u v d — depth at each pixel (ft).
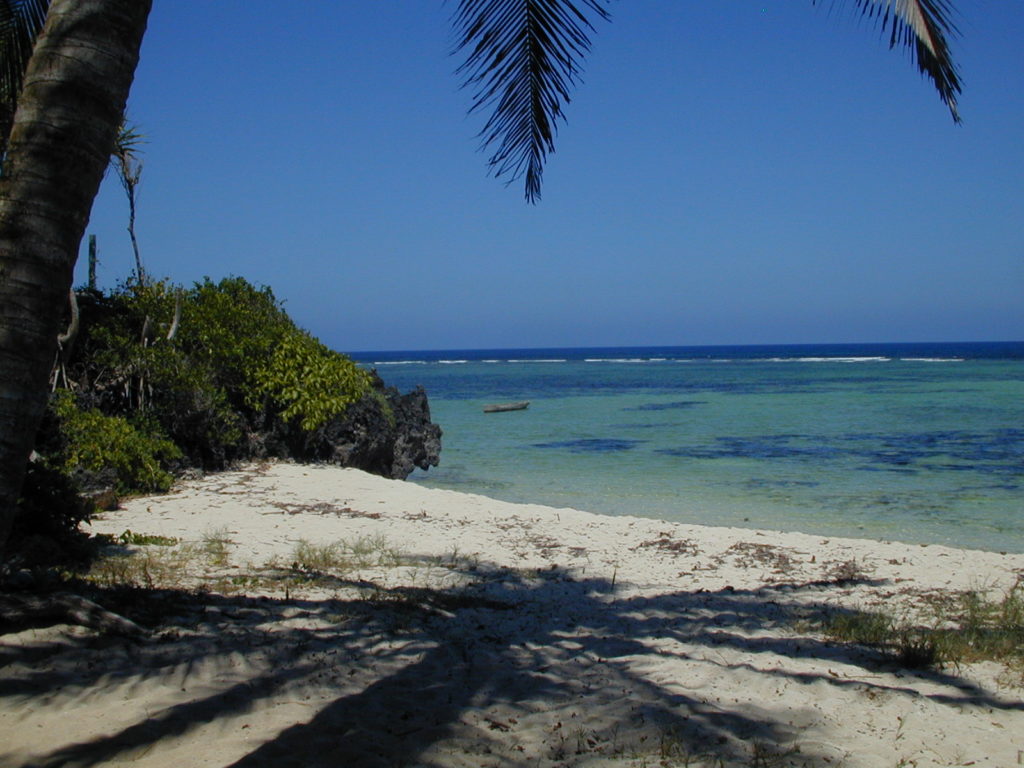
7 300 11.28
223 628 19.66
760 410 132.57
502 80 18.71
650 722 15.49
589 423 115.03
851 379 231.30
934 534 45.60
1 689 14.80
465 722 15.19
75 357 52.54
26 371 11.50
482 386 228.22
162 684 15.75
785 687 17.79
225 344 59.00
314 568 30.68
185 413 54.13
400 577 30.63
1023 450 79.41
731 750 14.28
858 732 15.34
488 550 36.94
